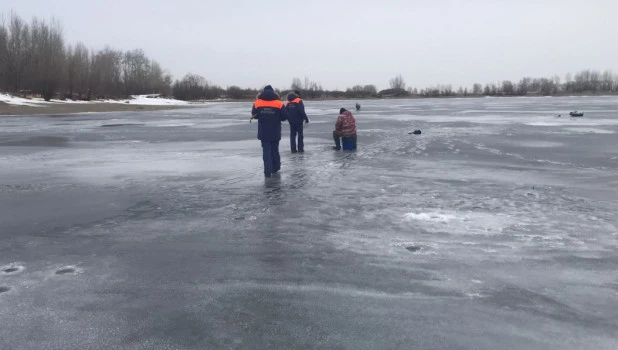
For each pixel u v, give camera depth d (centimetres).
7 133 2494
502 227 648
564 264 512
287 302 426
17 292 448
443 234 618
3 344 357
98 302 427
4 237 621
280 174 1077
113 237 618
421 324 385
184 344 357
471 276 481
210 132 2452
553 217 698
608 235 611
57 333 373
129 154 1520
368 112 4644
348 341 361
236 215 718
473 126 2564
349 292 446
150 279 479
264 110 1025
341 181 986
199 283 469
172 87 14125
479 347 351
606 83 16300
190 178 1041
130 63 12050
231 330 378
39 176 1097
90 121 3706
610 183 965
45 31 7350
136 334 371
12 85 7012
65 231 646
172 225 669
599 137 1928
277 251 558
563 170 1133
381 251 555
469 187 923
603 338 363
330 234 620
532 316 398
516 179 1012
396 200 811
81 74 7888
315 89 15462
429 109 5362
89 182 1010
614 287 454
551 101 8900
